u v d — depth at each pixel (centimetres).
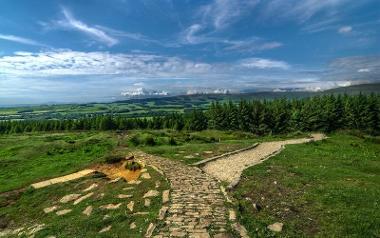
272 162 3114
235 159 3409
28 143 5572
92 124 14288
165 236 1417
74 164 3825
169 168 2836
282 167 2836
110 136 6184
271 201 1872
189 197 1936
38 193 2652
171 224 1539
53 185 2792
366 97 12375
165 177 2450
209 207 1750
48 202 2441
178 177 2462
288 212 1703
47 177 3138
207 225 1510
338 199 1888
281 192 2047
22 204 2488
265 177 2425
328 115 11525
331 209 1728
